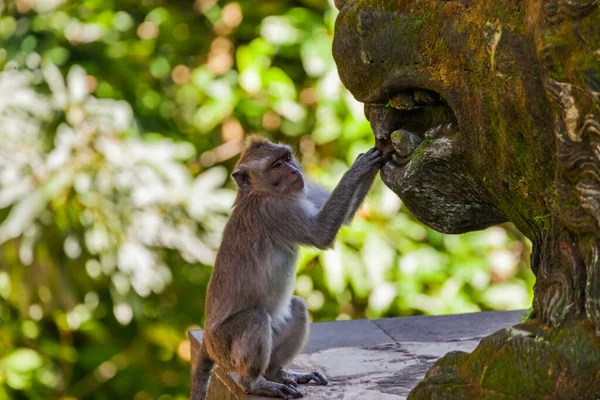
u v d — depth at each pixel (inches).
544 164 215.2
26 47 533.6
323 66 544.4
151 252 494.3
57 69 513.0
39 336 565.6
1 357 545.3
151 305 556.7
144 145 503.8
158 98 577.3
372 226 527.2
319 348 349.4
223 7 585.3
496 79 215.2
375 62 253.4
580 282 207.0
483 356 218.2
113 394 577.0
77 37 553.3
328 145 558.3
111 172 490.0
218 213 513.3
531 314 226.1
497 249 550.3
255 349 301.4
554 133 209.8
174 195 497.4
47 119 496.4
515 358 209.5
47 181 479.5
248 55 550.9
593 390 198.8
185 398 567.8
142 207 492.7
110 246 488.1
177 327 556.1
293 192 312.0
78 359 567.5
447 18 233.9
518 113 214.7
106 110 504.7
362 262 524.7
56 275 513.0
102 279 524.7
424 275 536.7
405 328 373.1
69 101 501.4
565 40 196.4
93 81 537.0
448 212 260.7
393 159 274.8
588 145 197.6
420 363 327.9
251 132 573.6
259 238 312.7
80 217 488.1
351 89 269.4
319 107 544.4
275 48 558.3
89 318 552.1
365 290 526.0
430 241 554.9
